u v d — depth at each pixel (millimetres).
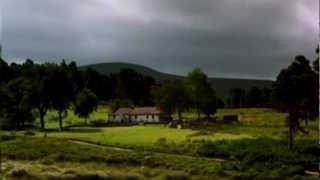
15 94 175750
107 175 64500
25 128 169250
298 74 109312
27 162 86688
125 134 131875
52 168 70812
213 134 127125
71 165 82312
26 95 172750
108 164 85938
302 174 76125
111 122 198500
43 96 173250
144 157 89125
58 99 175250
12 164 77750
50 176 62062
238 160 89812
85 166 81250
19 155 95875
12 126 171000
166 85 199375
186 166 81562
